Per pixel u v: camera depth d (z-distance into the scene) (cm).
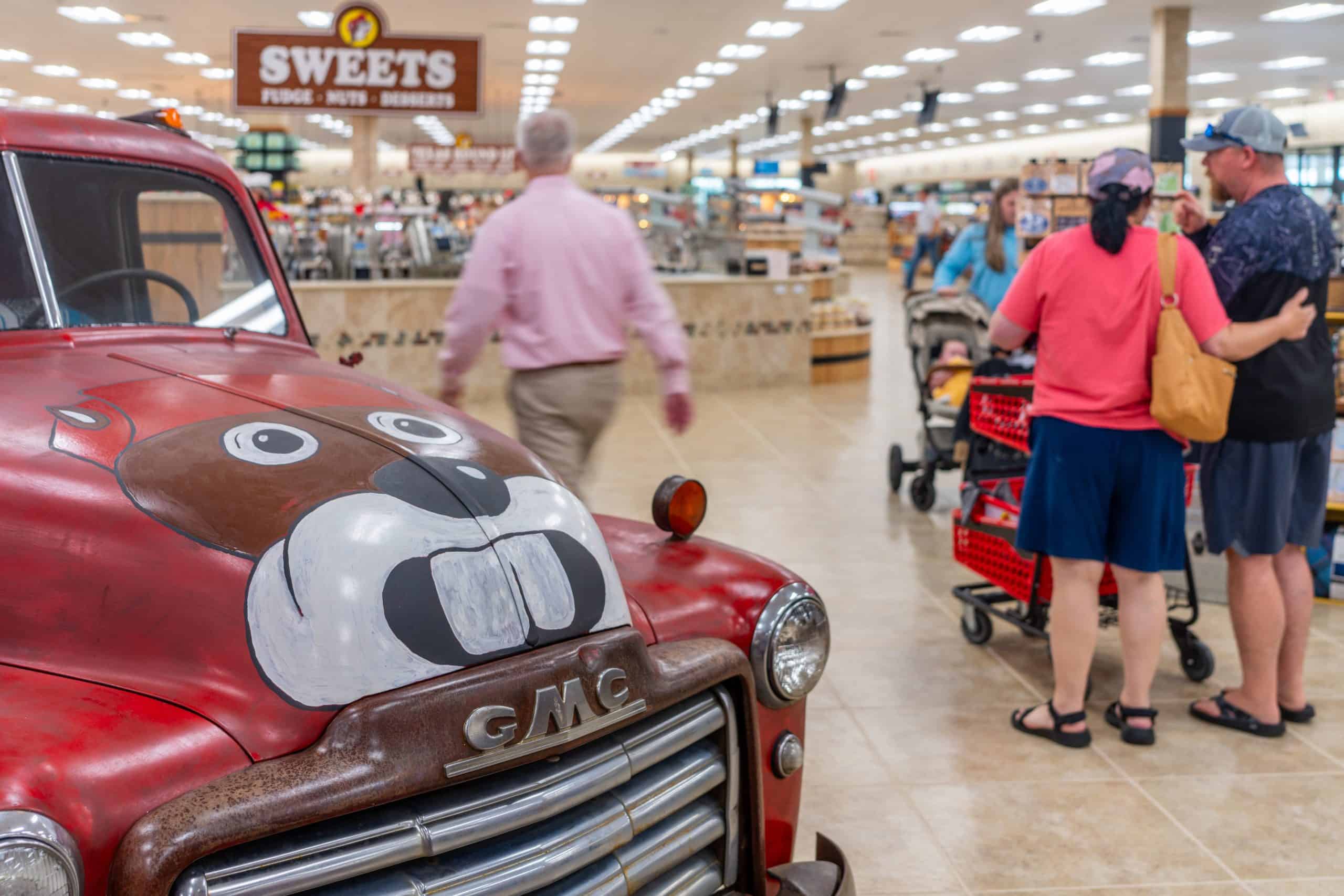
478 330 281
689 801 149
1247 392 290
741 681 157
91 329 185
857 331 1089
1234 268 290
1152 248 276
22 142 190
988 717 319
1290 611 312
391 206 1041
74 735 110
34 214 188
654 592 166
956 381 532
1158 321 277
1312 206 292
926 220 2169
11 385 156
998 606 398
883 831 255
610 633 139
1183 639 347
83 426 143
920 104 2312
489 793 125
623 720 136
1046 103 2262
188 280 206
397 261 999
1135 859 244
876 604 419
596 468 648
